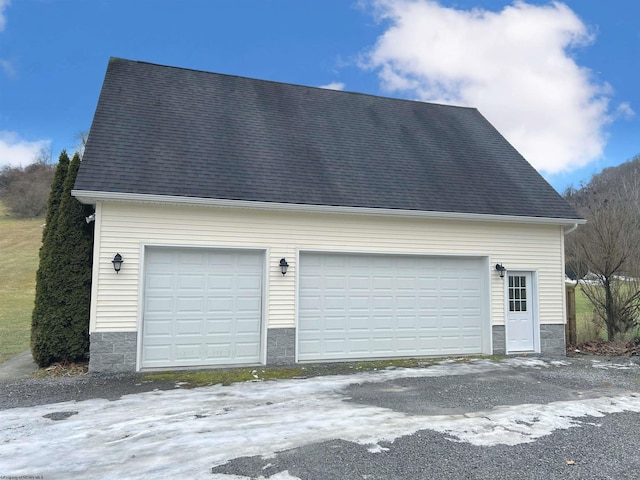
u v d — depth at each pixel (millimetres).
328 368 8484
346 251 9352
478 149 12594
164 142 9219
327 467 3883
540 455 4223
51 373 7824
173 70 11609
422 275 9992
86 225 8664
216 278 8680
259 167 9414
